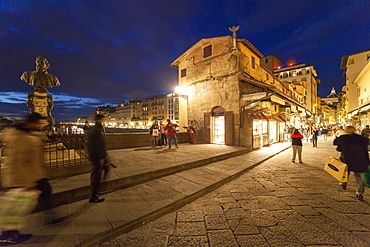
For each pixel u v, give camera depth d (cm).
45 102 664
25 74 623
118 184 428
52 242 229
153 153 794
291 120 1991
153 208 325
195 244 246
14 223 221
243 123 1062
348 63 2612
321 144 1553
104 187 404
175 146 1034
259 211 338
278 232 271
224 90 1145
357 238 252
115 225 269
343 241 246
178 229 283
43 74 662
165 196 379
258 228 282
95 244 243
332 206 351
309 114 2658
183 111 1496
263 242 247
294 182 503
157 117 7550
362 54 2478
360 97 2188
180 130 1519
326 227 280
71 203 339
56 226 263
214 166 652
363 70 1872
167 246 242
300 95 3059
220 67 1172
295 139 773
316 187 459
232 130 1098
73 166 451
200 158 687
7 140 231
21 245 222
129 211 312
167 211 337
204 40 1281
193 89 1339
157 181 477
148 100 8100
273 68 2620
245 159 786
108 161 360
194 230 279
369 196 396
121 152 818
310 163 754
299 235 262
